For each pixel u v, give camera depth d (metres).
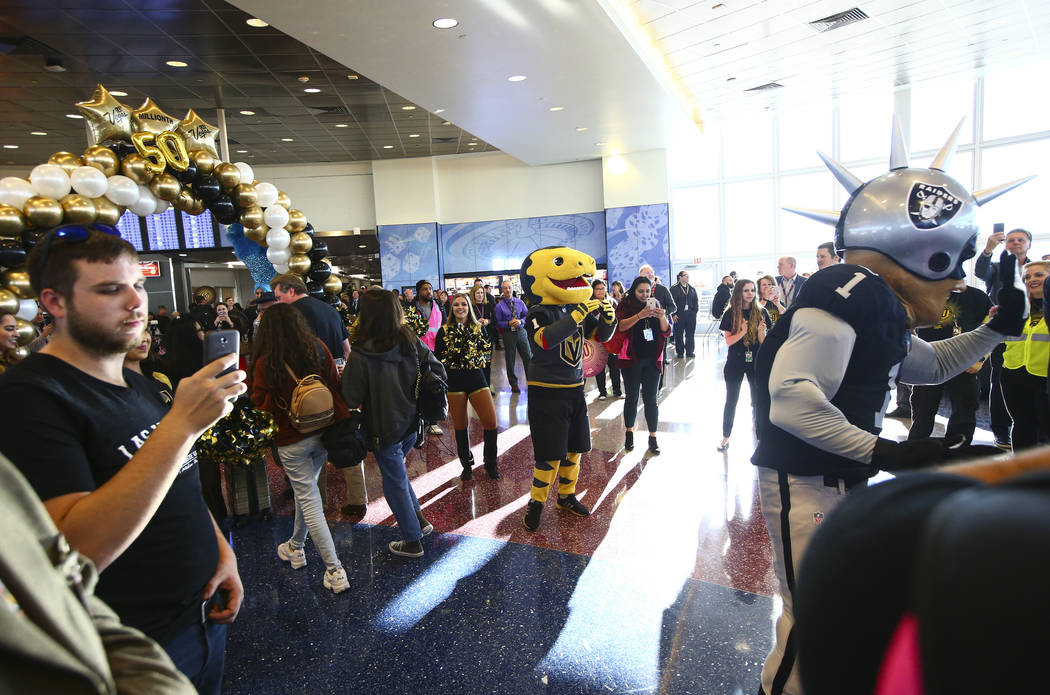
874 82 10.73
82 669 0.59
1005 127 11.18
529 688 2.16
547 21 6.27
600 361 4.78
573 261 3.31
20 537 0.59
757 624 2.46
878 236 1.59
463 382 4.28
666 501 3.78
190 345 3.37
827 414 1.45
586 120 10.67
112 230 1.25
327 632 2.57
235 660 2.41
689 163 14.44
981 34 8.52
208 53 7.45
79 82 8.32
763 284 5.02
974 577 0.29
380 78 7.82
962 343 1.84
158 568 1.24
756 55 8.77
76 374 1.17
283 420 2.85
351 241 15.12
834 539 0.46
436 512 3.82
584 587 2.81
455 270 15.46
